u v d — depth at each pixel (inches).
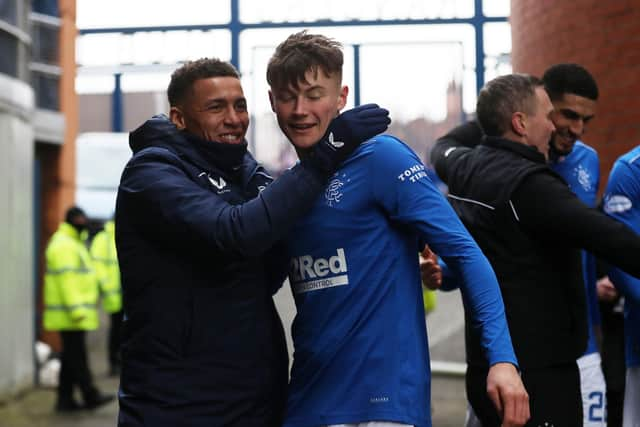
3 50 613.3
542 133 223.1
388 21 963.3
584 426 253.3
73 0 817.5
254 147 1552.7
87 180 1159.0
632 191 246.1
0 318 599.5
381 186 186.1
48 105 790.5
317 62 186.1
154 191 190.9
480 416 228.4
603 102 392.8
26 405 600.1
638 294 242.4
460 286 187.9
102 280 730.2
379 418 183.8
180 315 193.5
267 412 197.2
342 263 187.6
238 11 1023.6
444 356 715.4
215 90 197.9
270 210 182.5
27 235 650.8
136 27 1058.7
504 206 213.8
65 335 581.0
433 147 286.7
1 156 603.8
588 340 234.1
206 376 192.7
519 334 213.9
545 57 435.8
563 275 216.2
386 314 186.7
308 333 191.0
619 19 386.0
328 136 185.2
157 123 200.2
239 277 194.7
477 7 959.6
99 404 588.4
